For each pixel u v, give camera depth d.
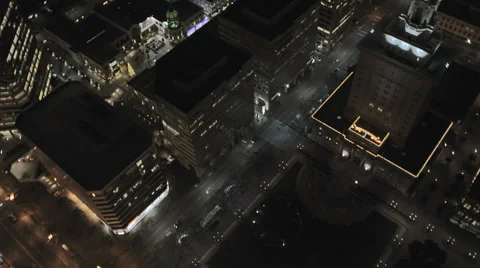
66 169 129.25
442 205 156.00
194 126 144.12
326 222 155.38
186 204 163.50
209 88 143.38
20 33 175.12
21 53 173.88
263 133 181.88
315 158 173.12
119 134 136.88
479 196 137.62
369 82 145.12
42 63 193.62
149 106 163.75
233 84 152.38
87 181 126.94
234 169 171.88
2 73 159.88
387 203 158.62
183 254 151.50
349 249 149.00
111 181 127.56
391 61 130.38
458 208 145.25
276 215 154.50
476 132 176.62
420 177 163.88
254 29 158.50
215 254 150.75
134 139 136.00
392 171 157.12
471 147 172.00
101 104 144.00
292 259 148.12
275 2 164.38
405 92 137.12
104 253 153.38
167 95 141.88
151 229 158.12
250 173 170.00
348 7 196.38
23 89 172.50
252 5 163.38
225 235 154.62
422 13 119.12
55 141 135.00
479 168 163.12
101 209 137.88
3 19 162.50
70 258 152.50
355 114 162.12
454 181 162.00
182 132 148.88
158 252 152.75
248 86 164.50
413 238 150.00
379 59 133.62
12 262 152.50
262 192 164.25
